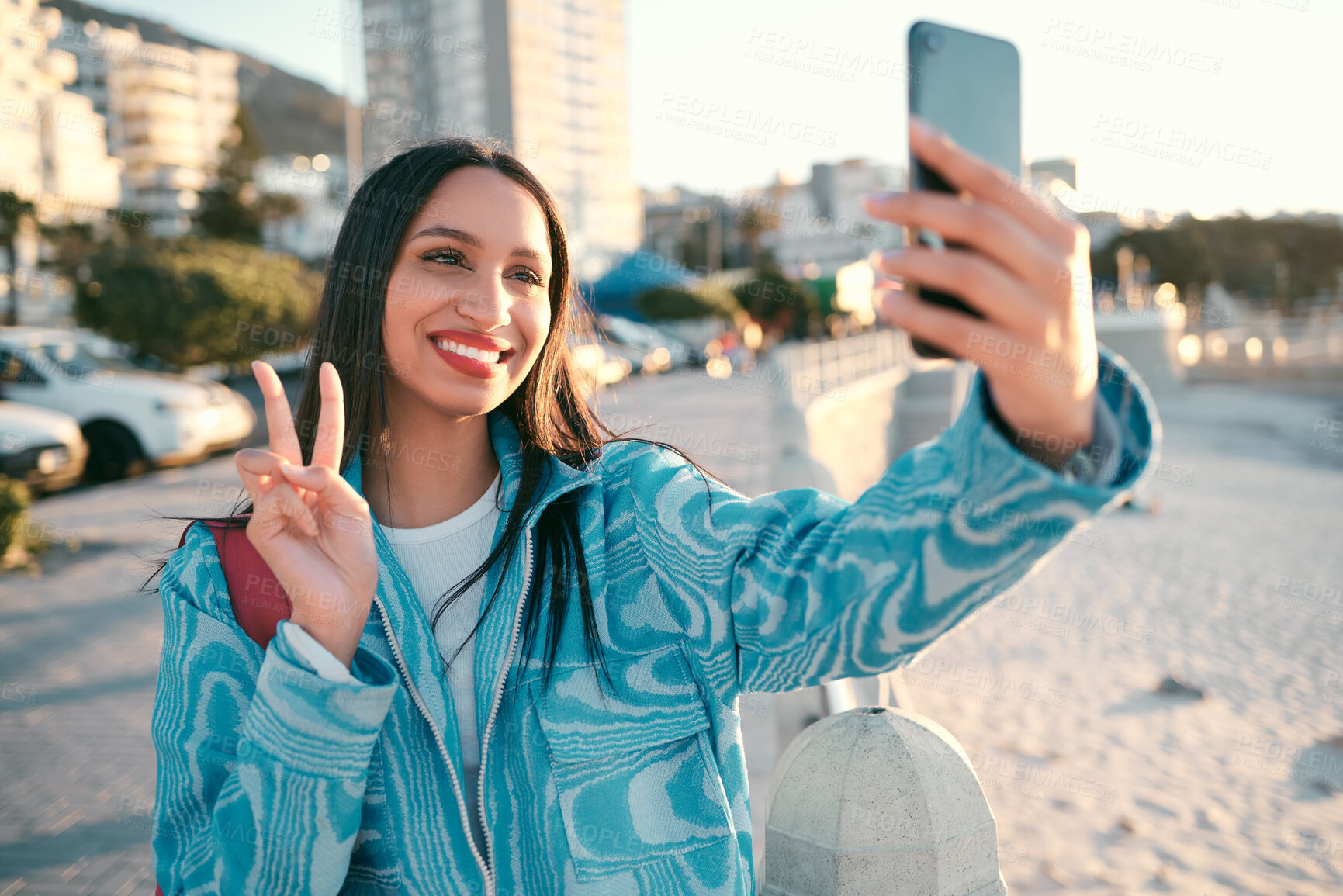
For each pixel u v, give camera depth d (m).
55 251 19.34
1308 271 59.88
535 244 1.18
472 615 1.16
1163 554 12.59
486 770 1.05
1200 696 7.02
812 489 1.02
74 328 18.69
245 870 0.92
